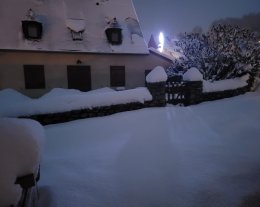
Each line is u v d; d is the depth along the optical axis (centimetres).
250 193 327
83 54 1384
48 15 1402
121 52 1434
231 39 1270
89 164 443
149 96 920
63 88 1362
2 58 1230
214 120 728
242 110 856
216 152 475
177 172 395
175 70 1504
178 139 568
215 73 1299
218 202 310
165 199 321
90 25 1477
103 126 698
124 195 334
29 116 702
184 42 1400
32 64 1285
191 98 988
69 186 362
